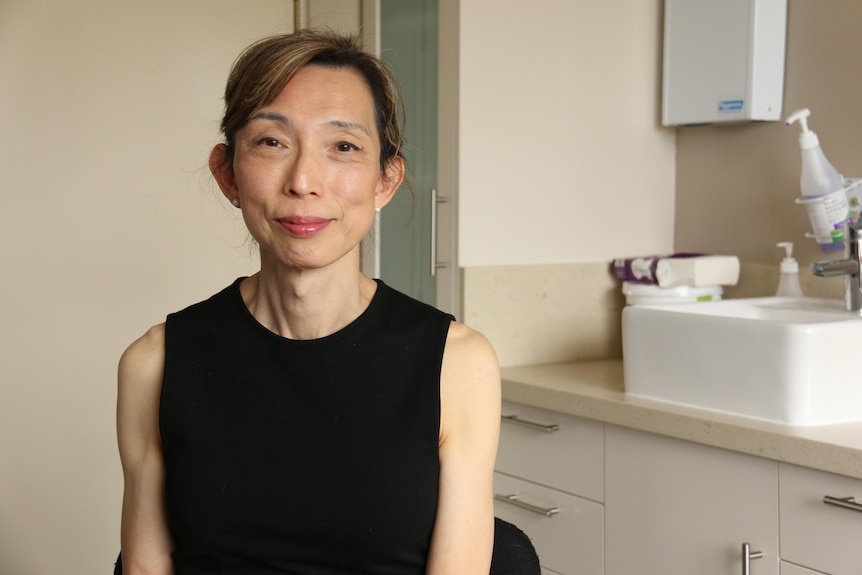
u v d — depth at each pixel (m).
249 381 0.98
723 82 2.29
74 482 2.33
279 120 0.93
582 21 2.41
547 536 2.04
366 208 0.97
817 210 2.04
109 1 2.30
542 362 2.38
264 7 2.53
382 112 1.01
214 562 0.99
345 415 0.96
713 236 2.50
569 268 2.42
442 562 0.98
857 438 1.50
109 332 2.35
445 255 2.28
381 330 1.00
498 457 2.18
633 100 2.51
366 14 2.46
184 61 2.41
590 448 1.93
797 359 1.60
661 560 1.78
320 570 0.97
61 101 2.25
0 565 2.26
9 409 2.24
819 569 1.51
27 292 2.24
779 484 1.56
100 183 2.31
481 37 2.24
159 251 2.40
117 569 1.08
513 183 2.32
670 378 1.82
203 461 0.97
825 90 2.18
